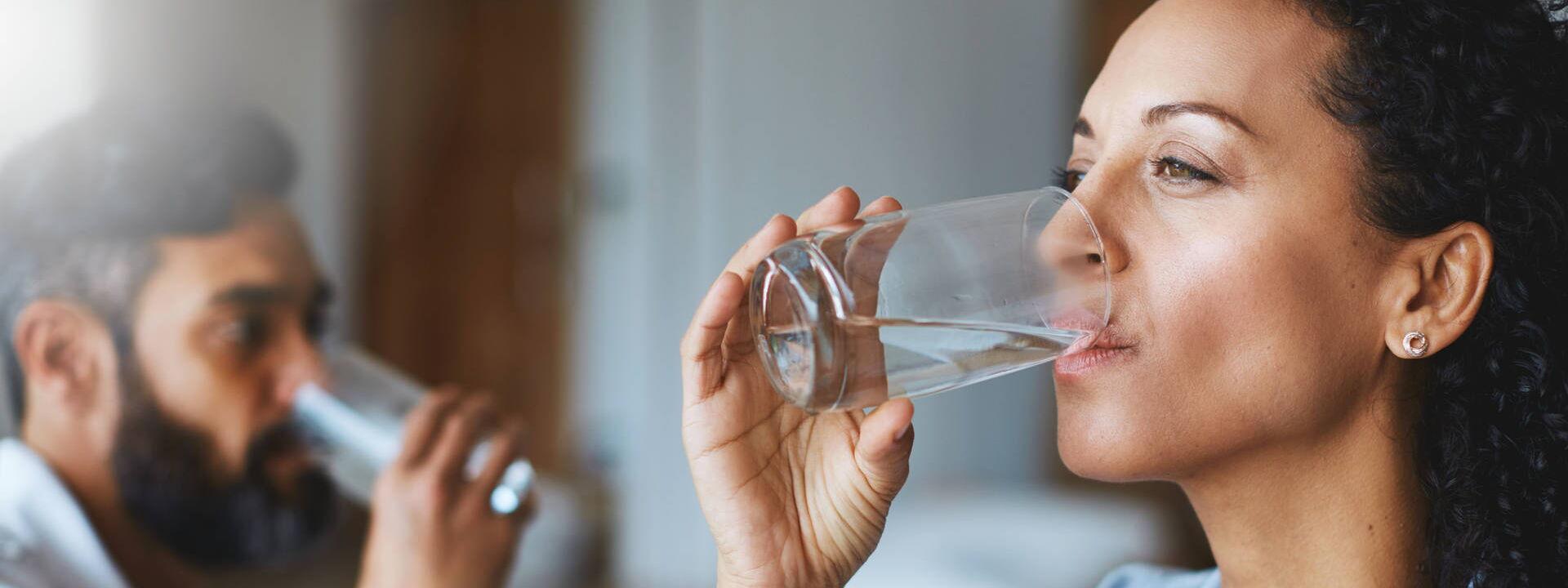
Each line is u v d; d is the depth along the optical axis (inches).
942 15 128.7
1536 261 31.2
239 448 44.4
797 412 33.4
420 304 137.8
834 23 121.9
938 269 29.1
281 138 45.0
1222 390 30.5
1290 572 31.9
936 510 88.9
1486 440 31.7
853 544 32.8
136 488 44.0
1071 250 29.6
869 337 28.9
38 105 101.9
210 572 45.7
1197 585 38.4
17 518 42.0
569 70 129.2
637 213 125.0
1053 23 130.3
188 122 43.8
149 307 43.5
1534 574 31.5
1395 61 30.5
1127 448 30.8
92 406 43.7
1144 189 31.1
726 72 117.7
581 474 129.4
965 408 126.3
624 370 127.4
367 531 100.2
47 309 43.3
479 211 135.4
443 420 43.6
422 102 137.3
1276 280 30.2
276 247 44.7
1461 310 31.0
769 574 32.7
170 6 116.1
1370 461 31.4
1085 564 76.8
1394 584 31.7
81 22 106.5
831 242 29.2
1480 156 30.7
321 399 44.3
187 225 43.3
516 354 134.0
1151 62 31.4
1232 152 30.4
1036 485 124.8
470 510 43.7
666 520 121.9
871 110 124.2
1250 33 30.9
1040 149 132.8
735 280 31.4
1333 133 30.4
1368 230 30.6
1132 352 30.7
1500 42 31.2
